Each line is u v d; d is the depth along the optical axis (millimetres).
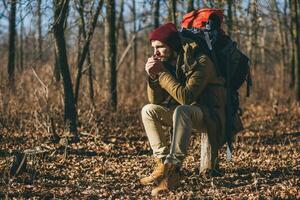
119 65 19641
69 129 9664
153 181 6020
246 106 18781
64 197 5672
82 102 13117
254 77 21016
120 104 15000
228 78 5895
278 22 19484
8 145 8953
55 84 12180
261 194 5645
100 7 11773
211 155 6227
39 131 10070
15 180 6391
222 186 6020
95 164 7535
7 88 11094
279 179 6336
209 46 5824
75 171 7051
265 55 22375
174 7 13500
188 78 5703
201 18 5961
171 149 5547
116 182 6387
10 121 10742
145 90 17594
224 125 5891
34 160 7180
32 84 11812
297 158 7875
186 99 5602
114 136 10164
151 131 5898
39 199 5613
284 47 21531
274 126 13008
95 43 15828
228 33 13859
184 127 5535
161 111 5848
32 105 10992
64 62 9727
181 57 5789
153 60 5688
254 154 8250
